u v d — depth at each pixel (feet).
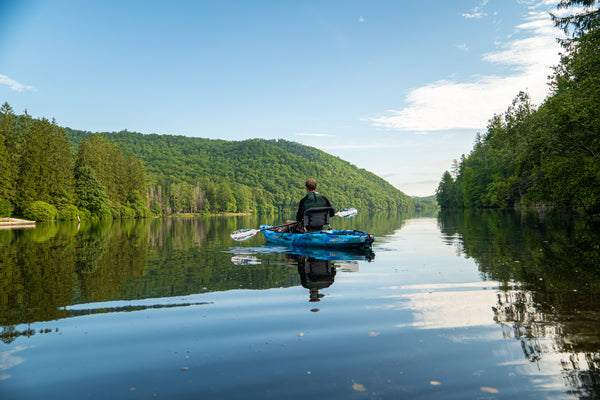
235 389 5.07
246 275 13.69
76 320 8.24
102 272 14.70
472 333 7.10
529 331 7.09
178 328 7.64
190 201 336.29
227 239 33.81
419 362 5.87
